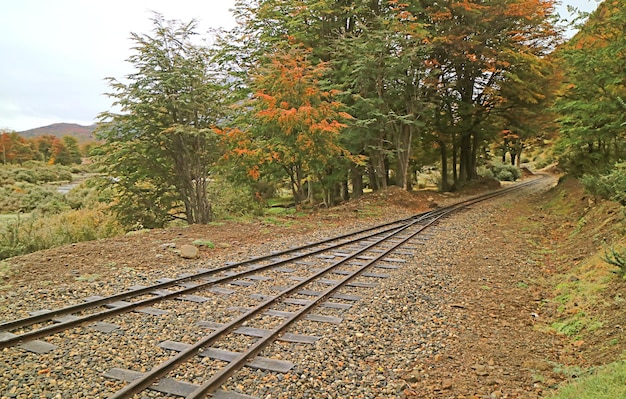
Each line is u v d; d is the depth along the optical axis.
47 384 4.59
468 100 30.84
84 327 6.07
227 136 17.23
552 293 8.23
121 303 7.11
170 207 19.31
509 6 24.80
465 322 6.79
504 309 7.41
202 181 18.52
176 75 16.86
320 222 17.08
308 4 23.20
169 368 4.90
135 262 9.93
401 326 6.53
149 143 17.73
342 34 24.44
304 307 6.85
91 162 19.62
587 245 10.49
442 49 26.27
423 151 35.09
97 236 15.03
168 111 17.56
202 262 10.17
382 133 23.86
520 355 5.71
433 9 25.73
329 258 10.70
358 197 24.12
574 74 13.75
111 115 17.14
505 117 31.38
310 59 23.70
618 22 11.85
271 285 8.36
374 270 9.56
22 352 5.27
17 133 80.19
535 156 73.56
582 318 6.56
